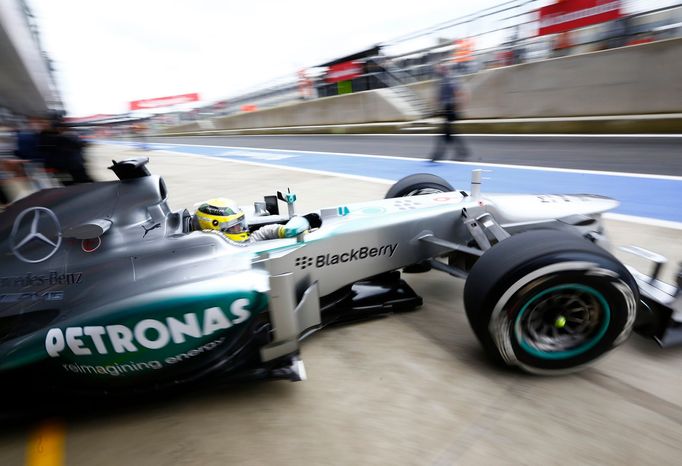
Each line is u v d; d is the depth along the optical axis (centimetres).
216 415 194
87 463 173
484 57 1405
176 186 873
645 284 225
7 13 745
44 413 195
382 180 728
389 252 267
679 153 670
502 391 192
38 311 200
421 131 1374
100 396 197
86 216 212
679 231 371
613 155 715
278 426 184
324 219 269
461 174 710
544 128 1049
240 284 204
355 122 1883
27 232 204
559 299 189
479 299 187
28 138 686
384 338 244
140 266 212
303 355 235
